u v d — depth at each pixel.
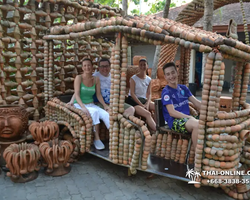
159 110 3.13
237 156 2.47
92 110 3.39
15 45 3.96
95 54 5.15
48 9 4.22
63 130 3.97
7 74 4.08
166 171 2.73
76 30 3.27
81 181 3.02
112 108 2.89
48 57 4.05
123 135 2.86
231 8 9.91
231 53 2.32
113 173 3.25
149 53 11.71
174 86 3.08
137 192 2.79
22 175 3.01
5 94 3.98
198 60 12.41
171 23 2.76
